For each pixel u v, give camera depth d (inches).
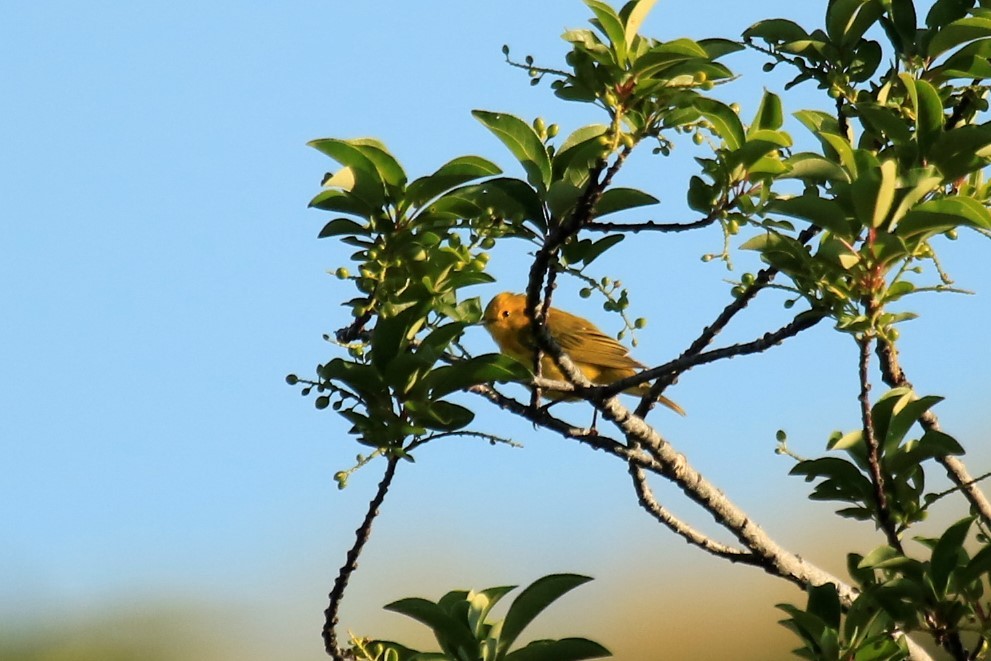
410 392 368.8
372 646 392.8
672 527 437.7
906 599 368.2
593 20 358.3
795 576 437.4
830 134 361.7
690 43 348.8
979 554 361.4
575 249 394.9
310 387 370.0
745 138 372.8
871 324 358.3
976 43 407.2
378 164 378.0
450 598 387.2
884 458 390.3
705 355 397.1
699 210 374.6
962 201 345.7
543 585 372.2
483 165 378.6
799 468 395.9
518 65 365.7
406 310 360.5
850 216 364.2
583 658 372.8
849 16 410.0
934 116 374.3
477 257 383.9
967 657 366.3
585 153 379.9
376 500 376.8
